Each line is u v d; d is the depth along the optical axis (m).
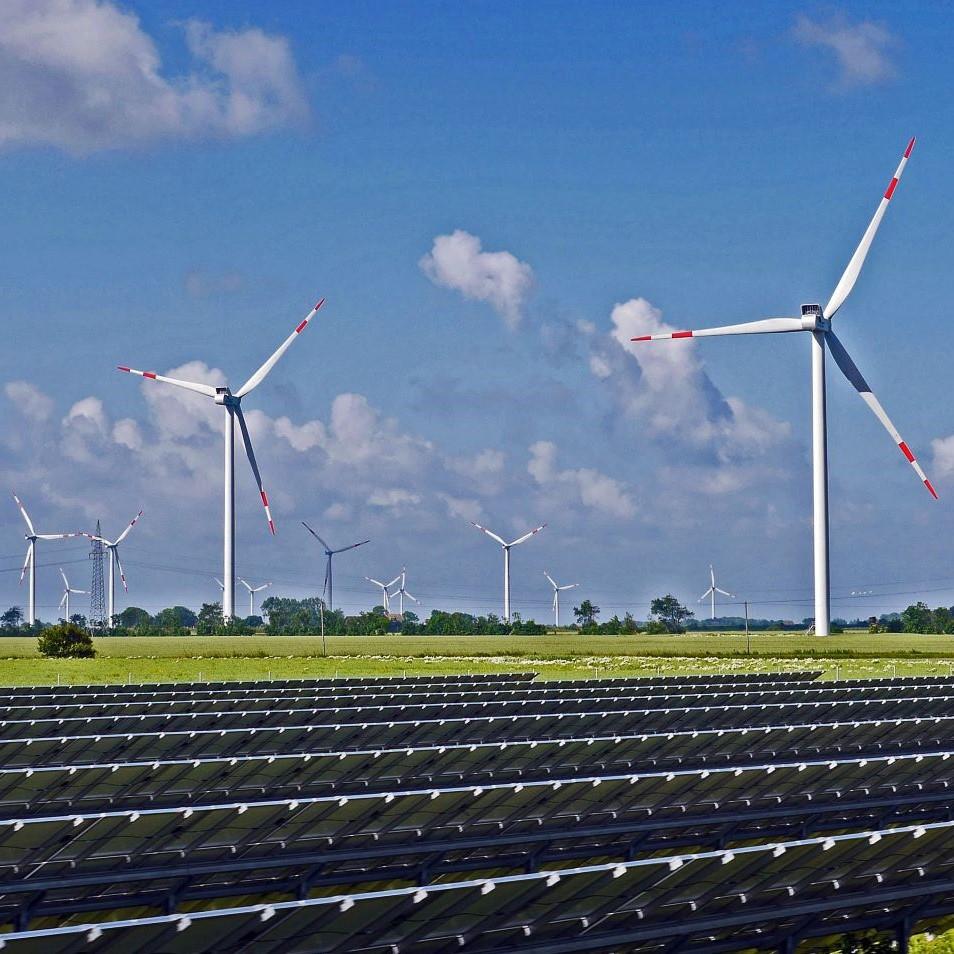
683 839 33.97
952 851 26.02
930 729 47.44
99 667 111.81
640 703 57.16
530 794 30.91
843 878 25.23
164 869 27.80
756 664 111.38
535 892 21.48
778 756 44.28
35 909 26.78
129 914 27.89
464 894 20.81
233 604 183.75
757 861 23.27
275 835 28.80
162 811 27.22
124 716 49.66
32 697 58.62
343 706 56.97
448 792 29.98
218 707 55.19
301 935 20.25
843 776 35.62
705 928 23.70
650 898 22.98
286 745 43.38
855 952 26.58
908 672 102.25
